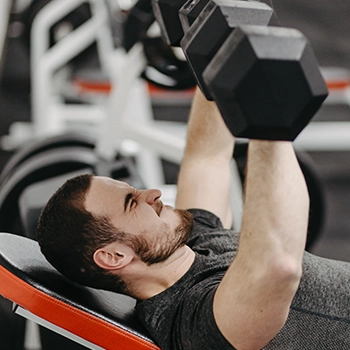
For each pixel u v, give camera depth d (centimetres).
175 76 353
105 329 184
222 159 237
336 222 432
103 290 205
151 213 191
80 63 475
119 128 339
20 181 318
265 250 154
